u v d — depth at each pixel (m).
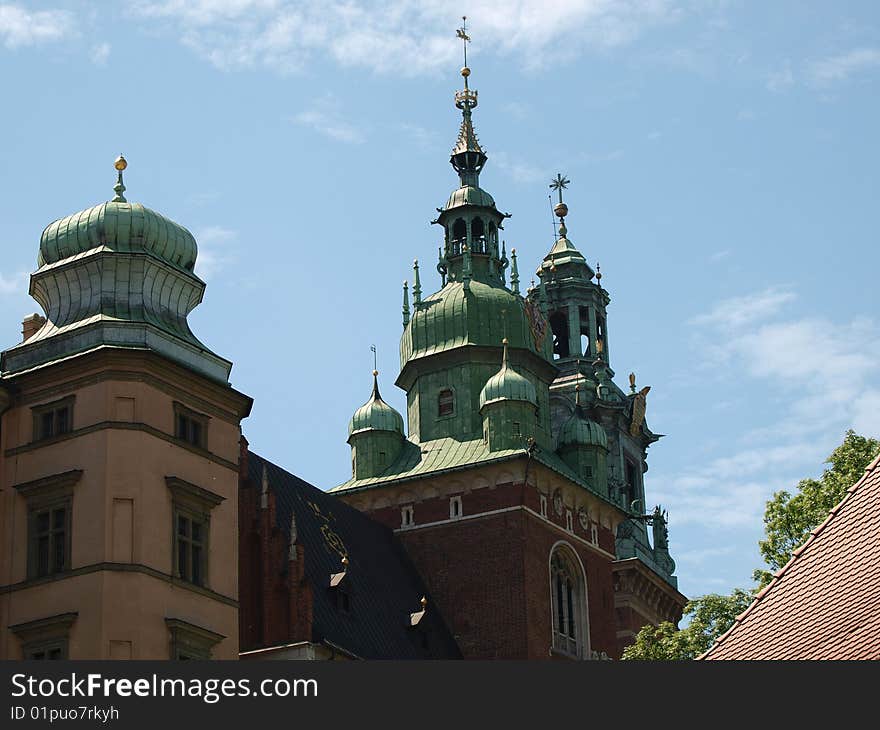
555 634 100.50
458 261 112.75
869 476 48.75
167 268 69.38
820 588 46.12
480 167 116.25
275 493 90.75
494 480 100.94
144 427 64.56
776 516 76.06
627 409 130.25
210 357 69.38
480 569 99.31
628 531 122.19
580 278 133.75
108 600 61.41
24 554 63.62
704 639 79.12
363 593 90.69
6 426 66.25
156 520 63.84
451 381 107.19
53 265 69.25
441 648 96.06
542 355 110.62
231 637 65.88
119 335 66.38
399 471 103.81
